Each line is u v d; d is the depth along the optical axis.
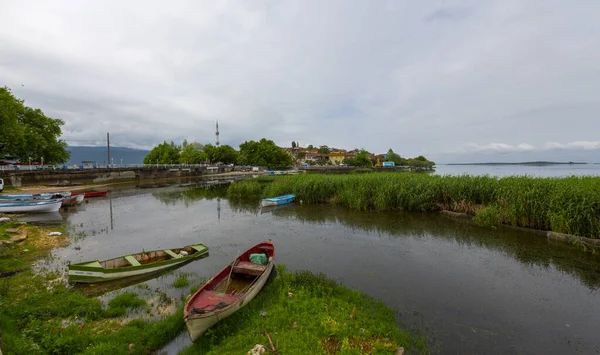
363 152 118.81
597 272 12.34
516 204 19.09
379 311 9.04
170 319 8.33
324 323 7.92
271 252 13.26
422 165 142.88
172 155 103.44
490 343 7.72
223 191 44.34
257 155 95.31
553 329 8.44
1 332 6.70
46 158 52.50
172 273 12.30
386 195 26.12
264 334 7.53
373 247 16.02
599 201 15.37
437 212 24.14
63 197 29.77
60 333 7.35
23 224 19.94
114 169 56.59
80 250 15.37
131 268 11.52
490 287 11.12
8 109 37.69
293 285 10.73
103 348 6.85
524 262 13.55
